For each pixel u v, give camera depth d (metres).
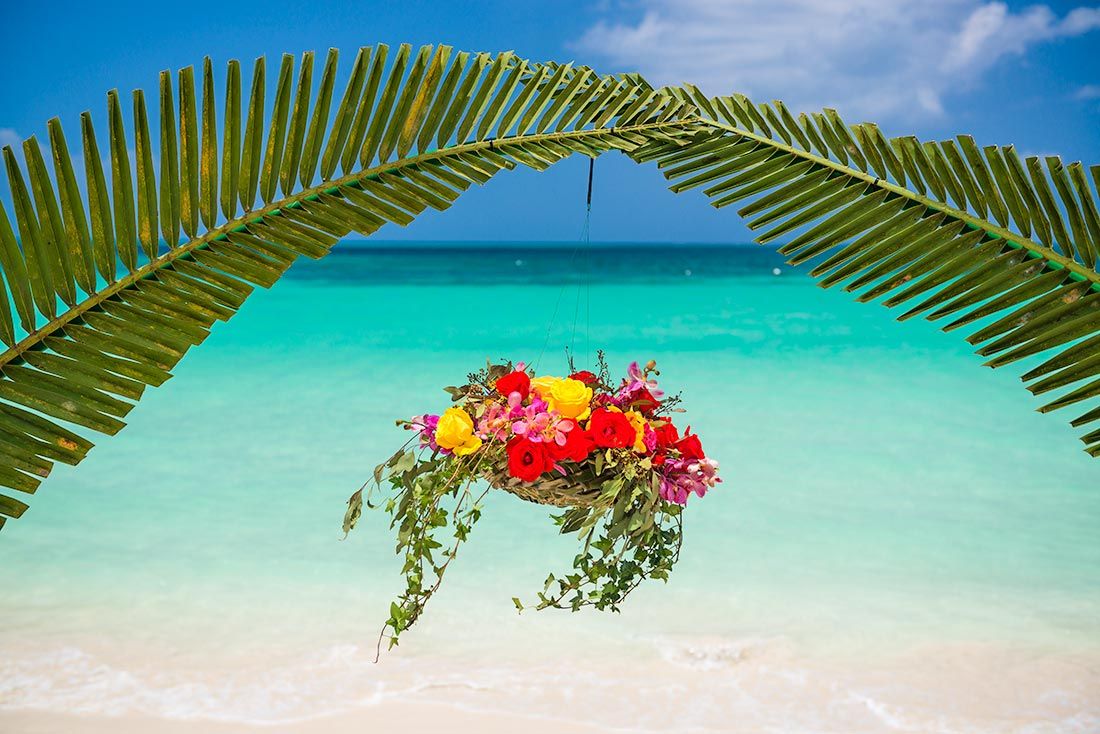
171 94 1.80
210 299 1.83
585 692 3.97
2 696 3.82
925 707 3.88
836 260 1.98
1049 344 1.79
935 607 4.97
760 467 8.16
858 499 7.17
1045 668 4.22
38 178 1.73
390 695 3.91
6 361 1.76
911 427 9.95
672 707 3.85
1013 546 6.05
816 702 3.91
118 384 1.78
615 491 2.41
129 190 1.79
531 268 46.72
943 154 1.89
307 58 1.88
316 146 1.92
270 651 4.32
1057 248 1.81
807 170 2.06
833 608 4.93
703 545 6.01
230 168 1.86
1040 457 8.64
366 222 1.93
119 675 4.05
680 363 14.91
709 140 2.15
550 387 2.54
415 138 2.00
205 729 3.60
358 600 5.00
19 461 1.74
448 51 2.01
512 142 2.10
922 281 1.90
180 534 6.15
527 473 2.40
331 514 6.66
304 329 18.98
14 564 5.50
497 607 4.88
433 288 32.16
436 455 2.55
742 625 4.69
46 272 1.75
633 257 63.31
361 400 11.15
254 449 8.62
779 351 16.33
